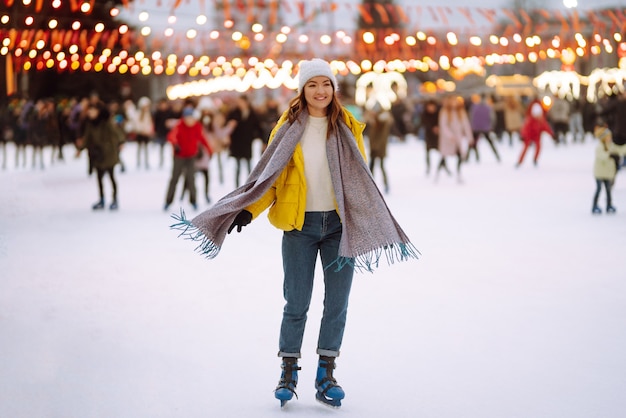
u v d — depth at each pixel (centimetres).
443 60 2558
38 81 2970
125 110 2800
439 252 957
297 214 454
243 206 445
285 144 453
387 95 4025
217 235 447
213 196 1670
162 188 1844
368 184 455
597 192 1259
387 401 475
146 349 580
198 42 2470
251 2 1933
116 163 1436
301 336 474
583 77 3177
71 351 576
